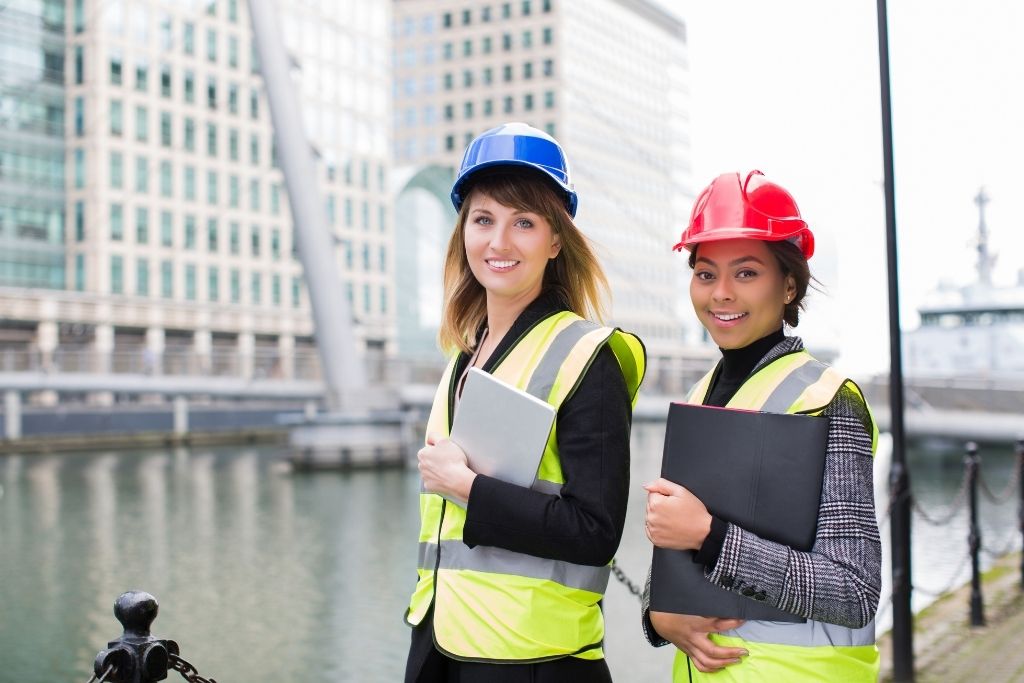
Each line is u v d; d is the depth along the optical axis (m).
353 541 12.34
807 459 1.59
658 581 1.67
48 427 33.34
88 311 44.41
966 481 6.54
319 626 7.89
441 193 65.94
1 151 43.03
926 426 21.23
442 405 1.93
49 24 44.97
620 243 63.06
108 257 45.34
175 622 8.08
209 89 49.88
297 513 15.22
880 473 19.88
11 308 41.97
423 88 71.12
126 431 35.66
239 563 10.83
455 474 1.68
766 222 1.76
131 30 46.56
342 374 23.38
